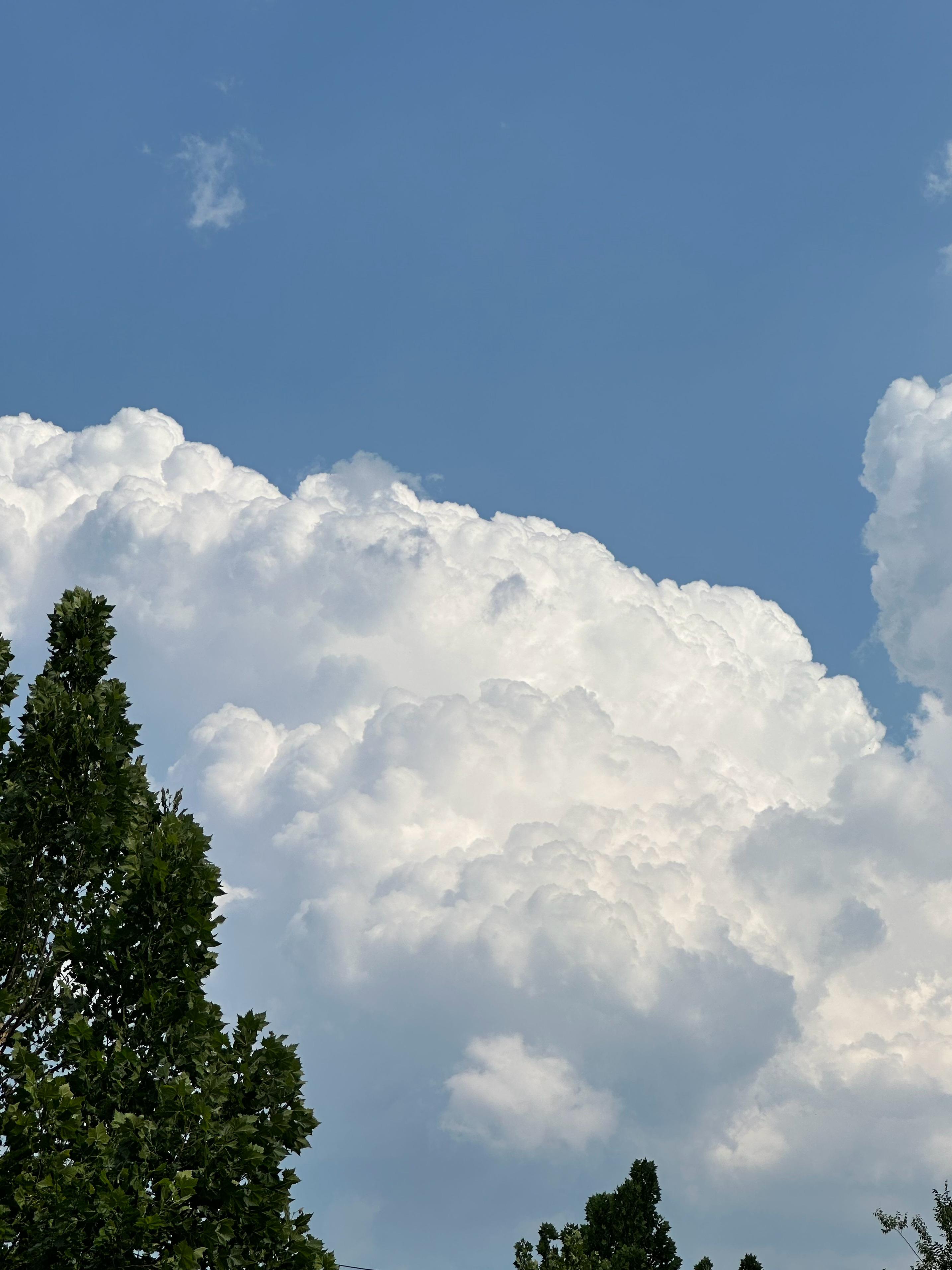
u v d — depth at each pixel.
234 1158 14.65
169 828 16.81
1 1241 13.16
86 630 18.69
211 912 16.73
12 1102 14.44
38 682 17.55
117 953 16.05
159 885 16.30
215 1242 14.09
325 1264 15.47
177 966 16.02
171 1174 14.14
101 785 17.16
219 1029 15.92
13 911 16.48
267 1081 15.92
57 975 16.27
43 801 16.98
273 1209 14.79
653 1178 41.50
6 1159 13.57
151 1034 15.45
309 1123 15.91
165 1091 14.56
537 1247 39.41
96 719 17.53
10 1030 16.11
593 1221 40.81
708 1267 40.06
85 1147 13.91
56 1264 13.31
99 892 17.14
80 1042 14.99
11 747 17.34
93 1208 13.41
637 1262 38.34
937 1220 30.86
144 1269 13.53
